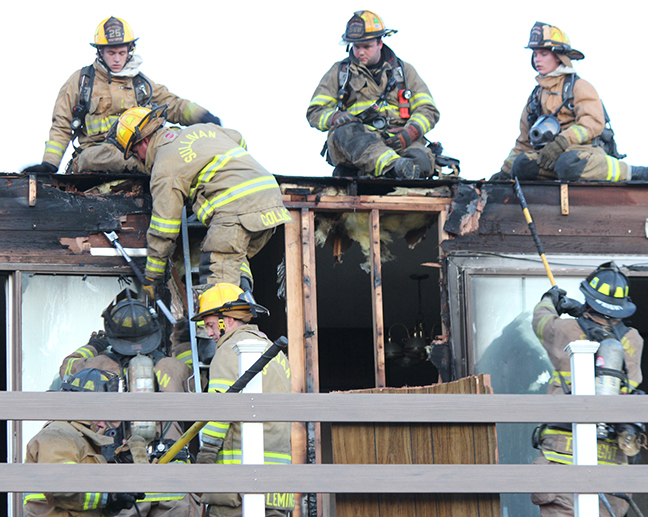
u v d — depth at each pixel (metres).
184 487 7.58
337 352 21.39
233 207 11.56
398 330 21.52
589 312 10.80
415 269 18.12
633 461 13.30
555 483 8.00
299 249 12.80
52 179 12.50
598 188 13.79
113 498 9.00
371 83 14.70
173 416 7.72
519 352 12.99
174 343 12.41
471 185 13.45
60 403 7.57
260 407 7.88
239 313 9.95
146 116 11.95
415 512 8.35
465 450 8.52
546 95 14.66
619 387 9.92
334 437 8.39
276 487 7.70
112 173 12.55
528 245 13.44
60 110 13.70
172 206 11.60
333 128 14.40
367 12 14.70
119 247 12.37
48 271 12.23
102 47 13.70
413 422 8.48
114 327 10.59
